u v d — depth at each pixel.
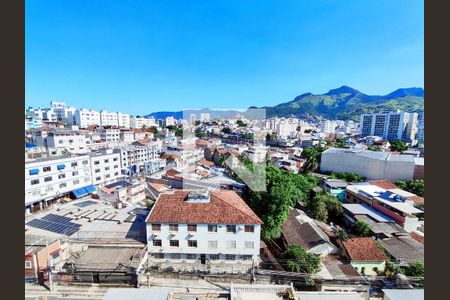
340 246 26.61
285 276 22.78
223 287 22.48
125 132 99.56
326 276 22.33
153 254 25.17
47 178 42.41
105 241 25.69
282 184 28.98
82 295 21.19
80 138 62.34
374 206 35.91
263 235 28.58
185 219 24.16
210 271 24.17
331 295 19.22
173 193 27.84
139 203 44.91
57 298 20.84
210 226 24.22
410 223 30.30
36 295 21.08
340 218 36.41
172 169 54.91
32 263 22.22
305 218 33.44
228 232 24.23
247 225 24.00
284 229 30.59
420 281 21.75
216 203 25.67
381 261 23.84
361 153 59.50
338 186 44.34
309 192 43.69
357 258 24.08
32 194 40.06
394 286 21.67
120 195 41.97
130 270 22.14
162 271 24.00
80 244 25.61
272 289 21.06
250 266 24.48
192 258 24.98
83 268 22.27
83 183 49.41
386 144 95.50
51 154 48.22
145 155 72.19
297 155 78.19
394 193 37.72
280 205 28.00
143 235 27.05
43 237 24.64
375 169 55.12
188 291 21.98
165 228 24.50
